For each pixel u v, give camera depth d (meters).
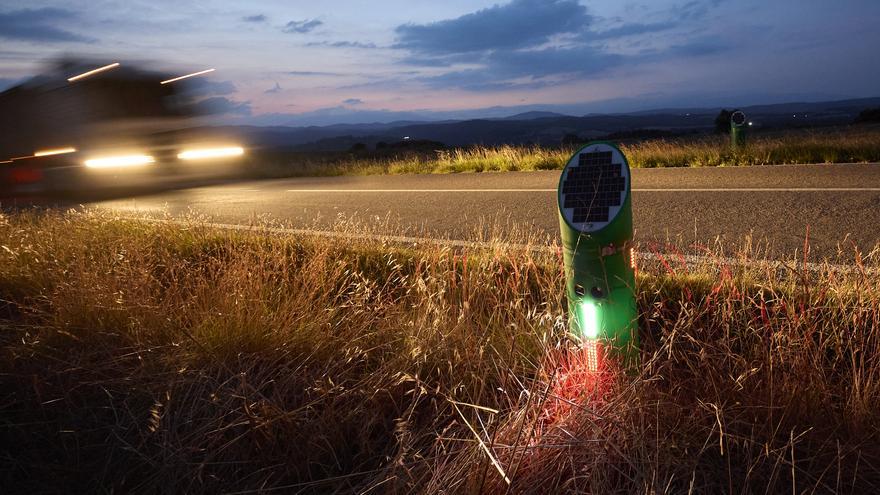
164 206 10.13
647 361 2.66
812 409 2.31
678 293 3.57
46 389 3.03
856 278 3.03
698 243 5.40
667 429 2.28
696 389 2.48
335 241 5.14
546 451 2.21
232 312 3.40
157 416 2.46
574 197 2.32
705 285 3.54
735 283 3.26
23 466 2.62
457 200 9.03
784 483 2.12
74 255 4.92
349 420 2.65
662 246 5.40
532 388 2.43
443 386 2.76
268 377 3.03
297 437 2.57
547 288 3.51
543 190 9.30
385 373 2.81
